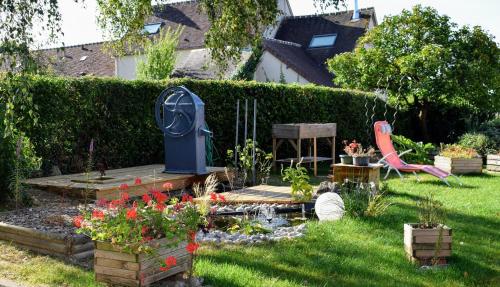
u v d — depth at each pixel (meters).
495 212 7.86
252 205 8.16
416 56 17.97
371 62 19.30
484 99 18.42
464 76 18.14
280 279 4.73
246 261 5.21
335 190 8.77
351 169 9.66
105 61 28.86
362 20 29.09
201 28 27.41
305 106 14.82
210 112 12.62
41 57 6.79
